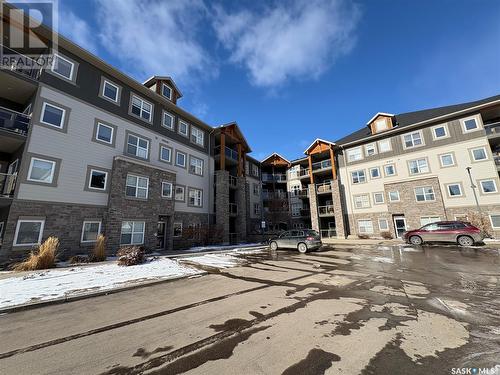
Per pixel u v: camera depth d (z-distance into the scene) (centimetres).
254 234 2661
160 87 2055
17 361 323
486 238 1856
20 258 1071
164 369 301
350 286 685
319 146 2956
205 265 1049
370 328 407
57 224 1221
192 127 2314
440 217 2119
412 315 462
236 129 2731
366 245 1838
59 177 1259
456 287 648
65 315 493
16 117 1166
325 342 363
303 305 531
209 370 297
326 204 2969
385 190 2478
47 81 1280
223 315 480
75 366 311
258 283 738
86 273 864
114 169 1495
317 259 1202
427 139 2288
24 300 559
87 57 1465
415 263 1012
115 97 1628
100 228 1394
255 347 352
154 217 1678
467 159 2058
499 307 498
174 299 592
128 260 1030
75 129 1364
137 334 402
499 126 1952
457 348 339
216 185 2427
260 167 3506
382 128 2597
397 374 282
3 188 1163
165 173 1828
